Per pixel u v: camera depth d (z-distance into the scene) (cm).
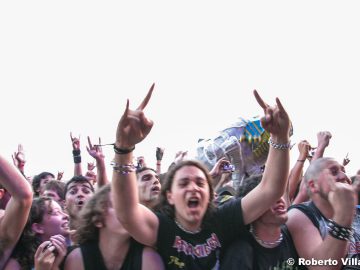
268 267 126
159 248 121
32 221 134
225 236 126
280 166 123
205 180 126
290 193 188
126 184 115
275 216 127
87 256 122
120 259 123
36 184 228
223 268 124
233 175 192
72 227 173
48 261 116
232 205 128
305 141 193
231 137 195
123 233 123
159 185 169
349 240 136
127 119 112
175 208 125
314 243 129
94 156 193
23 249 131
